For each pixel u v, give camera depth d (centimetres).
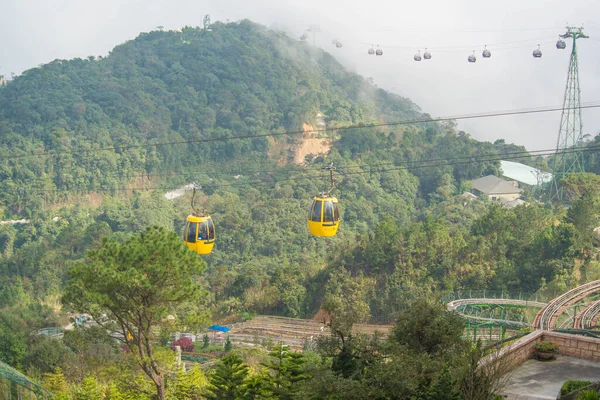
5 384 4469
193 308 3369
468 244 11575
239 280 12812
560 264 10044
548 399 2412
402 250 11850
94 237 15775
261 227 16775
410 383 2220
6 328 9156
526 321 6906
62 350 6450
